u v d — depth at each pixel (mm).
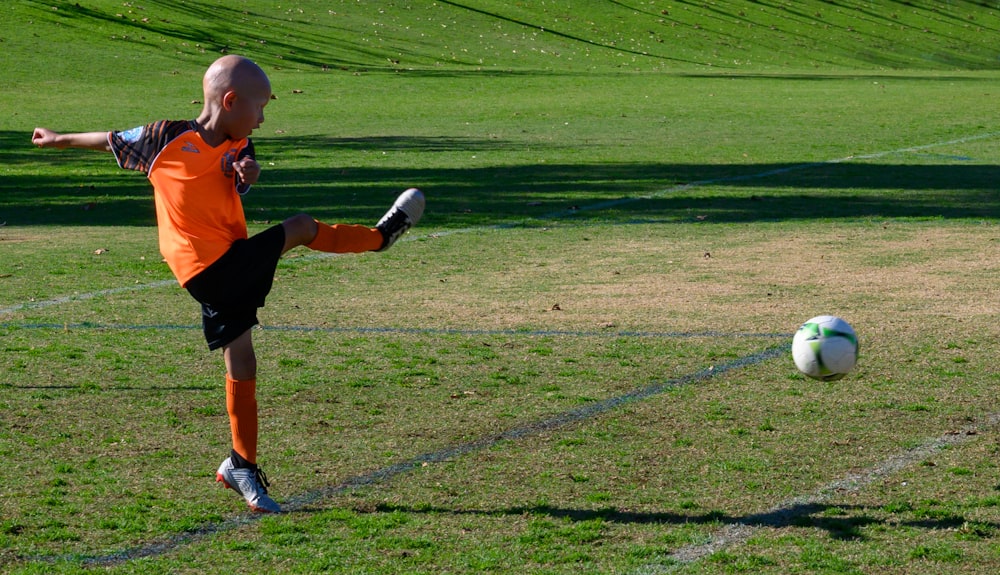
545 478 7613
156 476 7664
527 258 16812
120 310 13125
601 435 8555
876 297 13664
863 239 18391
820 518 6867
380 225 7336
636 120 42031
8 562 6242
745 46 83500
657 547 6434
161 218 6930
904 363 10602
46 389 9781
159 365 10633
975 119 42531
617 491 7352
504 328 12219
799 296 13766
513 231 19453
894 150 33125
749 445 8289
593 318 12672
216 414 9109
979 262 16062
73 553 6371
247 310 6938
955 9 101500
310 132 37688
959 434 8500
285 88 52156
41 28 61750
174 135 6805
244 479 6980
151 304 13477
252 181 6652
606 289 14344
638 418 8984
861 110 46281
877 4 100312
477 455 8102
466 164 29656
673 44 81562
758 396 9578
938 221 20391
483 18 81938
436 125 40125
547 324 12391
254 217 20656
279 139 35500
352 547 6453
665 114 44312
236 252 6824
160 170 6805
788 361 10727
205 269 6793
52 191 24969
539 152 32438
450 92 52719
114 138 6898
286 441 8422
